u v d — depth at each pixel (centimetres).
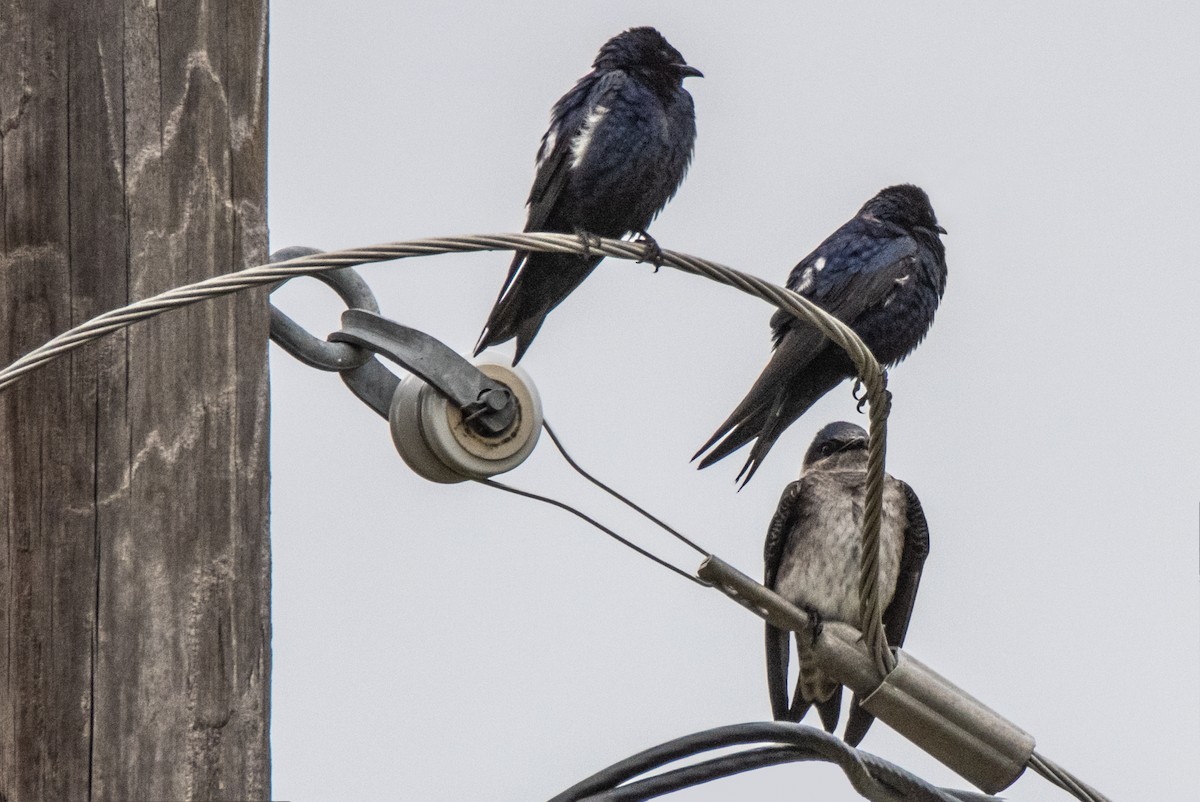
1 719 751
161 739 764
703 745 961
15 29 793
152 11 814
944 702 993
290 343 991
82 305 781
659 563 1018
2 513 762
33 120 789
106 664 759
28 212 784
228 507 792
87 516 764
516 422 995
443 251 798
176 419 785
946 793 1007
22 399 767
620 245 838
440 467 991
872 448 913
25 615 756
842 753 967
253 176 831
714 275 859
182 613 775
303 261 766
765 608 1018
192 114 816
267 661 797
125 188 795
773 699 1210
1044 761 996
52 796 745
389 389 1027
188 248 805
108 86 800
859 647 1012
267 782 790
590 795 952
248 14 841
